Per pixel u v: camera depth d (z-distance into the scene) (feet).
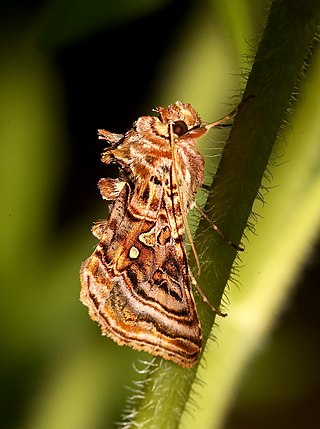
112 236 0.43
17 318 0.55
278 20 0.41
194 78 0.54
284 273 0.49
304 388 0.60
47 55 0.56
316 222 0.48
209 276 0.41
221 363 0.49
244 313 0.49
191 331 0.42
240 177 0.41
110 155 0.44
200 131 0.44
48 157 0.56
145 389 0.42
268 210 0.48
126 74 0.58
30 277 0.55
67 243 0.56
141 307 0.42
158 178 0.43
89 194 0.57
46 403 0.55
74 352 0.55
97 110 0.58
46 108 0.56
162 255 0.43
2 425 0.55
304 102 0.47
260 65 0.41
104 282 0.43
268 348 0.60
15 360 0.55
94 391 0.55
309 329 0.61
